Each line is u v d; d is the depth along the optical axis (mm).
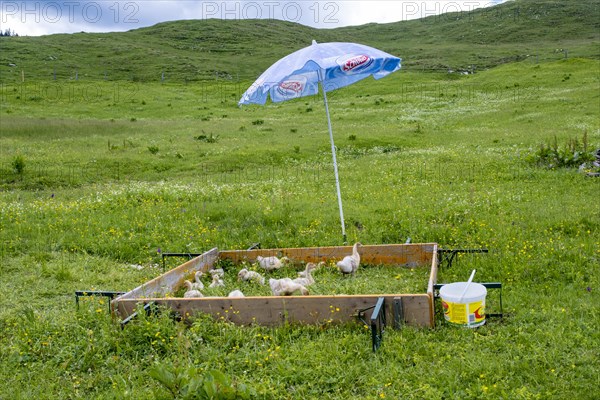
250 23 142875
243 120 41562
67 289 8469
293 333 6027
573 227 10336
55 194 17641
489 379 4770
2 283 8812
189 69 85312
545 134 27500
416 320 6090
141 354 5785
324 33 150125
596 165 17328
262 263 8891
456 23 153125
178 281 8094
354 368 5113
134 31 129125
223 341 5930
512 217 11414
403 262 8883
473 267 8320
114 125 36625
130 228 12094
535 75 55250
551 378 4723
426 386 4676
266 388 4875
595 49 98875
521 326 5875
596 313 6156
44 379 5418
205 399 4574
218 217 13047
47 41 103312
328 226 11680
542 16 140375
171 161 24266
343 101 52094
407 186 16250
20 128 32656
